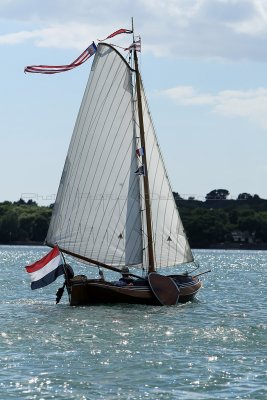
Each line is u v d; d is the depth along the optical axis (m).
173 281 138.12
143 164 142.38
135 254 142.50
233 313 130.25
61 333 104.56
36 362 86.25
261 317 125.50
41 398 73.56
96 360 87.44
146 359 88.06
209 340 100.38
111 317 120.25
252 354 91.50
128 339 100.38
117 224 142.25
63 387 76.94
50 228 143.75
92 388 76.75
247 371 83.25
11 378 79.56
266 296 168.62
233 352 92.56
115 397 74.06
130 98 142.88
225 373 82.25
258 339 101.44
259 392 75.81
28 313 125.88
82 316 121.31
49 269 134.88
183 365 85.50
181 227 146.50
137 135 143.38
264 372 82.88
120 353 91.31
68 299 150.88
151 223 143.88
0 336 101.69
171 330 107.88
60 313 125.38
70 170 143.75
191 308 134.75
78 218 142.62
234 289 189.12
